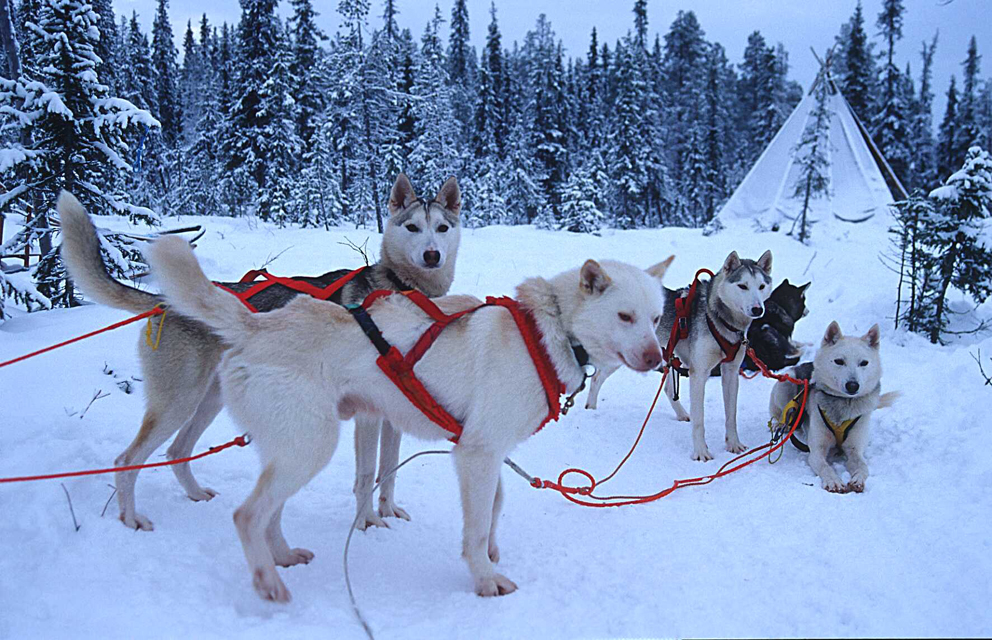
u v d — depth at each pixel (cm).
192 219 1747
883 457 484
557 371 313
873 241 1673
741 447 537
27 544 290
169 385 342
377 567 328
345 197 2183
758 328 579
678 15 4084
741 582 312
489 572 304
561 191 2131
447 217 492
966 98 3509
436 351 304
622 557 343
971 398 525
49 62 729
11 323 615
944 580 308
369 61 1992
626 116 2761
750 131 4031
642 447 545
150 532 322
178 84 3297
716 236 1811
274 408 282
